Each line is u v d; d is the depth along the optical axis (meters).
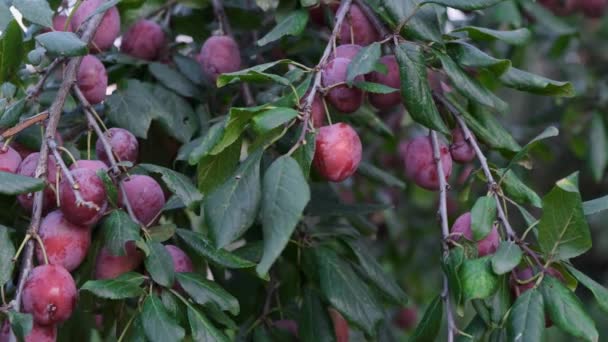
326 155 1.40
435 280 3.62
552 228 1.37
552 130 1.49
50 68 1.64
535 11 2.66
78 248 1.38
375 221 3.06
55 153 1.40
